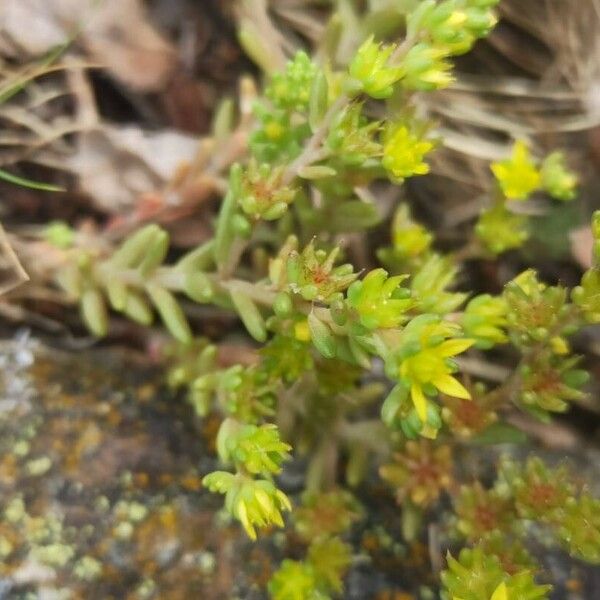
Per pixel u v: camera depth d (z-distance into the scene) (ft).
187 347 0.58
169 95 0.65
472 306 0.51
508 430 0.52
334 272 0.46
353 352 0.47
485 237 0.57
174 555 0.53
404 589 0.55
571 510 0.49
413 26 0.47
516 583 0.46
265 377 0.51
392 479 0.53
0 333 0.61
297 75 0.52
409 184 0.67
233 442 0.47
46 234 0.61
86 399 0.58
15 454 0.55
